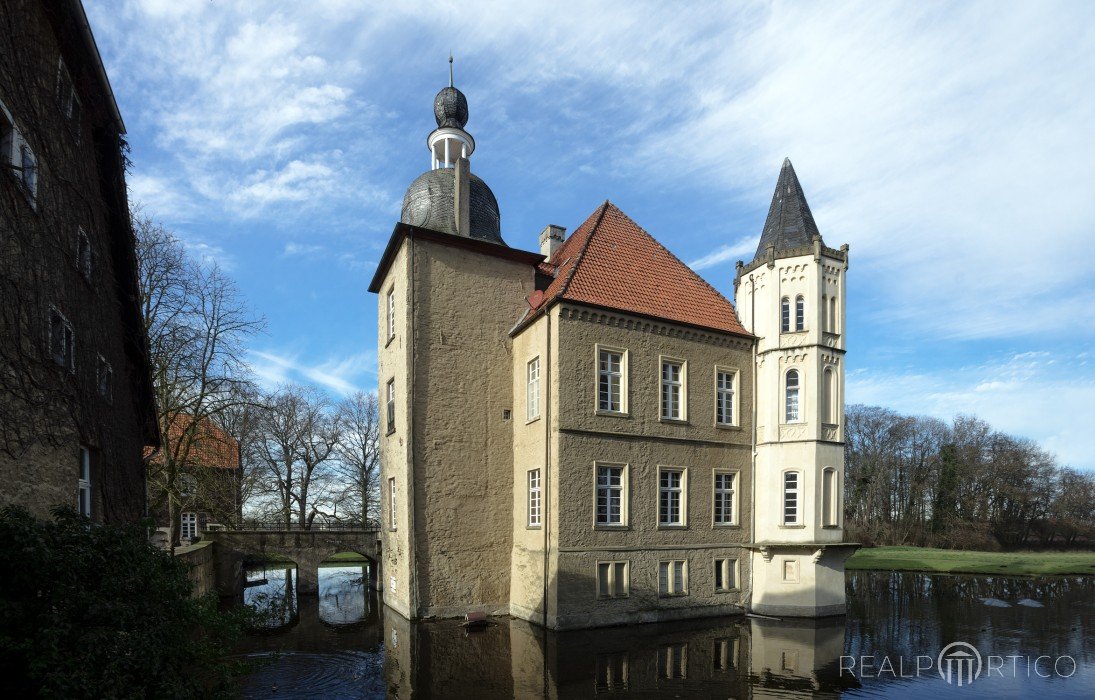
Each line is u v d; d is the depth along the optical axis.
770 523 20.45
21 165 8.59
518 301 21.31
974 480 60.47
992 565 40.12
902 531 60.81
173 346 23.34
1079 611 22.41
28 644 5.23
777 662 14.25
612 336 19.17
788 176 23.16
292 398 46.31
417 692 11.80
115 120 11.60
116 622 5.82
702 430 20.52
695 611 19.33
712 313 21.89
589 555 17.77
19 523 5.79
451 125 24.83
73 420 10.21
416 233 19.75
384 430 22.92
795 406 20.83
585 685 12.29
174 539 23.52
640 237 23.11
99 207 12.21
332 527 35.91
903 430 64.88
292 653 14.92
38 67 9.24
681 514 19.73
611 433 18.66
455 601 18.88
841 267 21.70
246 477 38.22
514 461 20.28
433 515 18.89
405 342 19.39
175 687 5.92
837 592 20.14
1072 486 63.81
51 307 9.48
